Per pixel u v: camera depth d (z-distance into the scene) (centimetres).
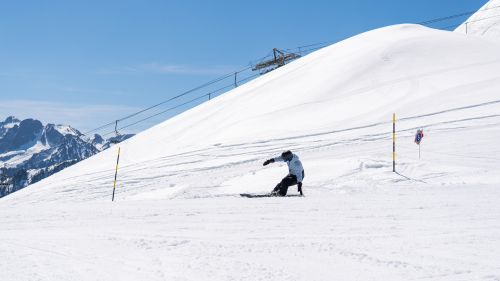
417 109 3272
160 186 2292
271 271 459
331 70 4906
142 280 428
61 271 462
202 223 789
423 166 1789
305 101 4184
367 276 437
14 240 645
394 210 870
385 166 1814
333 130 3166
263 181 1823
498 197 1025
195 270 464
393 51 4956
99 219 883
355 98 3928
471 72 3975
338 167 1856
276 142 3080
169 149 3894
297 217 823
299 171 1255
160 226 768
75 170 4078
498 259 489
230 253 545
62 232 727
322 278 433
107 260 512
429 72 4203
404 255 514
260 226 743
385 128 2970
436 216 786
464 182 1484
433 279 421
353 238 623
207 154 3091
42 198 2520
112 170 3262
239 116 4372
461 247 548
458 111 3016
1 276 441
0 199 3247
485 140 2317
